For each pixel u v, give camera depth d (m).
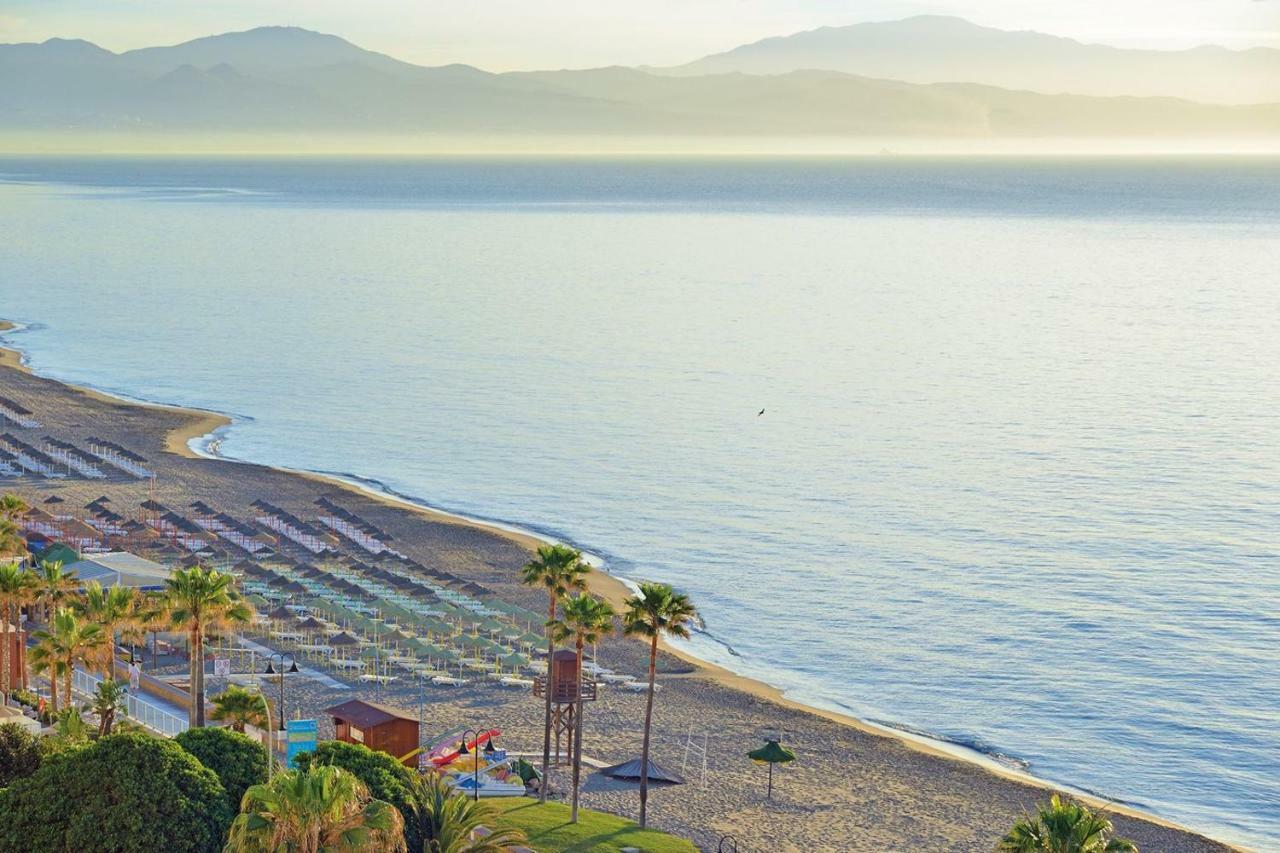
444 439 184.62
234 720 71.31
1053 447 178.38
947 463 170.50
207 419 193.62
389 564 124.62
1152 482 159.50
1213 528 140.12
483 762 80.25
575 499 154.75
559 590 82.50
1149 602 117.94
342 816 46.16
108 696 72.31
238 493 149.50
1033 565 128.75
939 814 78.25
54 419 186.00
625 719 92.06
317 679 96.56
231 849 45.28
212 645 100.94
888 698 98.75
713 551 135.00
